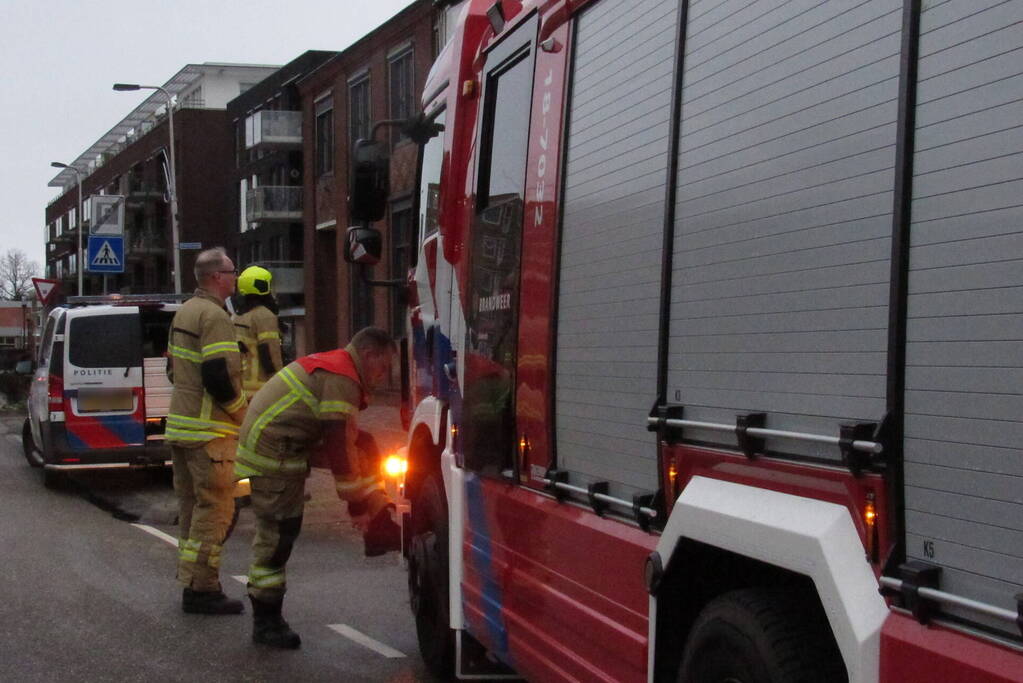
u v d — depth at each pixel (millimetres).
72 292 97375
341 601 7852
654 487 3625
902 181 2572
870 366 2654
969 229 2381
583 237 4246
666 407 3537
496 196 5246
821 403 2830
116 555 9641
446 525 5902
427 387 6590
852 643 2594
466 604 5504
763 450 3055
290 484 6590
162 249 68938
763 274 3100
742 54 3268
